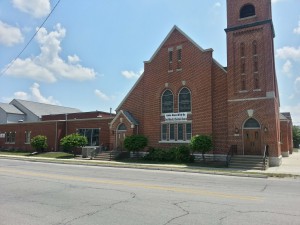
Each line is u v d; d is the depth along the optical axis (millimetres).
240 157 25391
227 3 29500
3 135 49781
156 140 32562
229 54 28672
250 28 27938
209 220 7582
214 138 29141
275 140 25906
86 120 40469
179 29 32500
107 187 12844
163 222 7398
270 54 26922
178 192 11695
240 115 27500
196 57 31016
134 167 24375
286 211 8617
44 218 7797
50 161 30406
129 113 35281
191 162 27719
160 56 33562
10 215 8125
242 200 10195
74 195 10938
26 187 12773
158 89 33156
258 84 27141
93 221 7500
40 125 44656
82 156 35281
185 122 31031
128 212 8398
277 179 17891
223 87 29344
